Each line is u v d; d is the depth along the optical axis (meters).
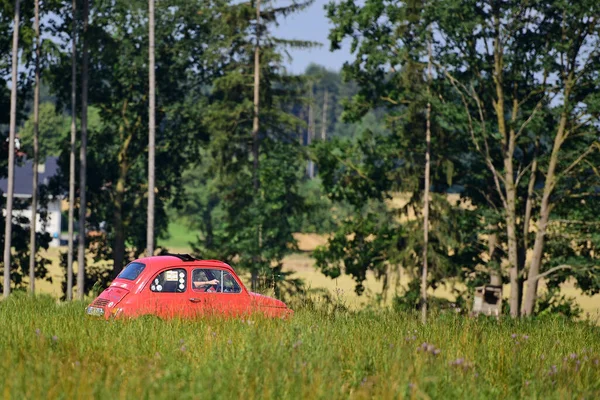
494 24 140.75
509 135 145.25
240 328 42.00
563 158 138.75
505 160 143.12
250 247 166.62
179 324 44.47
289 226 172.25
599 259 137.00
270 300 55.56
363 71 154.50
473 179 156.88
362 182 156.00
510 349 40.69
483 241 156.88
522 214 151.38
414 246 149.62
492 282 147.50
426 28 144.38
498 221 143.00
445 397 29.59
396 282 151.75
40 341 36.19
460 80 146.12
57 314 51.44
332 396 28.50
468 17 137.50
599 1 129.88
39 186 198.62
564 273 138.00
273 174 172.50
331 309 52.84
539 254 139.38
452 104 143.75
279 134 190.75
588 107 133.25
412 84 148.12
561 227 139.50
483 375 34.50
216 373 29.62
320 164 157.62
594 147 137.12
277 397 28.11
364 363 33.78
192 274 54.62
